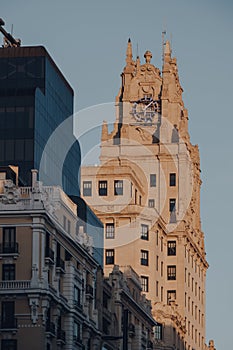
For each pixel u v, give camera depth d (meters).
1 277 146.62
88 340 164.25
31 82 176.50
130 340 191.12
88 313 164.12
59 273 152.50
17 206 147.50
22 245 147.12
